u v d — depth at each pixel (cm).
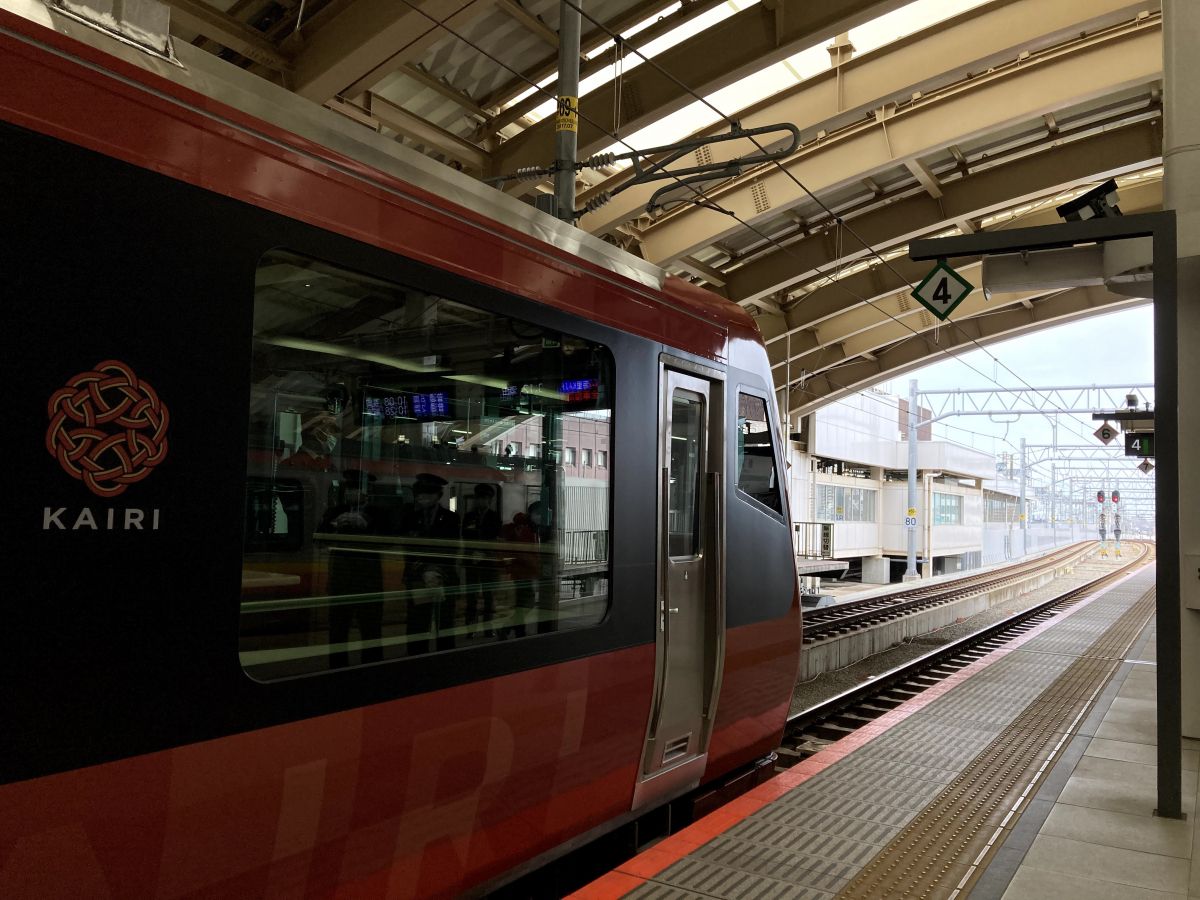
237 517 254
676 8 1220
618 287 426
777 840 436
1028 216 2272
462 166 1425
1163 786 477
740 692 528
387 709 298
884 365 3162
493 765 343
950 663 1145
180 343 242
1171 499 477
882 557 4466
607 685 407
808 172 1708
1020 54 1366
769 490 573
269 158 270
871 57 1423
